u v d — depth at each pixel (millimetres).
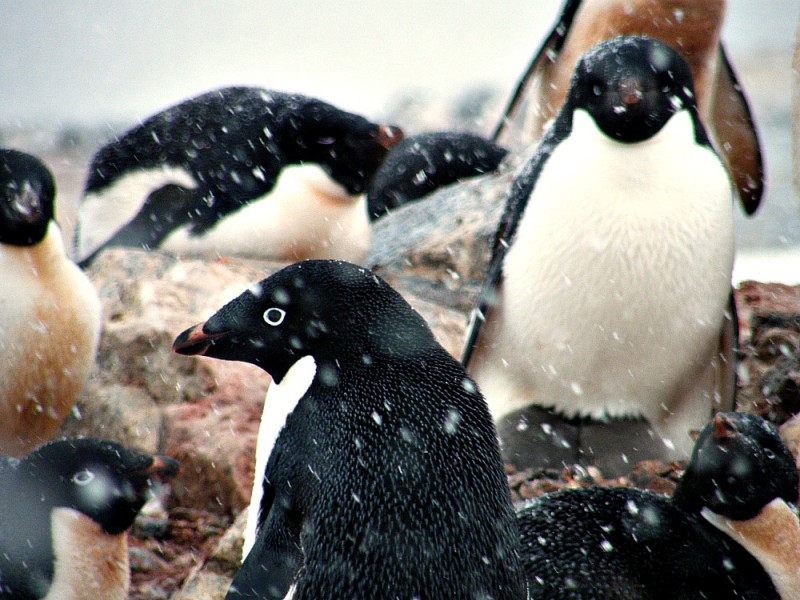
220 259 13836
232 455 11102
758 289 13344
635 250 9820
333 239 14586
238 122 14781
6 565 8227
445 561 5586
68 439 8773
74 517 8469
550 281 10086
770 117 33625
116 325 12375
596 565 6914
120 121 46156
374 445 5848
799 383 10766
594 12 18266
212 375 11648
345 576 5652
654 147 9734
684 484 7363
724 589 7016
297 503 5980
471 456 5801
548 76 19562
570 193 9914
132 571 10086
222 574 9188
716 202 9930
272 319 6461
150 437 11508
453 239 14883
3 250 10945
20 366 11117
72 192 28359
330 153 14148
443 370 6105
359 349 6215
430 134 19281
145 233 14586
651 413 10562
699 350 10305
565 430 10656
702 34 17547
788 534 7184
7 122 45844
